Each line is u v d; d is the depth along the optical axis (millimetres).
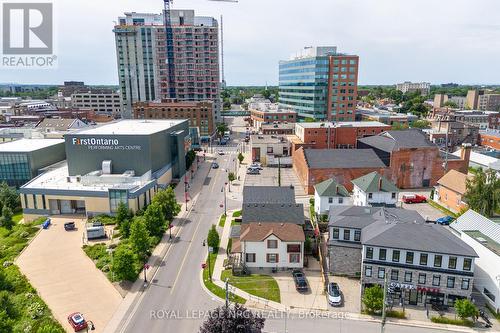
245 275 51031
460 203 72062
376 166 87188
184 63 197375
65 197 76000
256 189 67812
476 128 147375
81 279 50719
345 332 39250
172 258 56531
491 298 43062
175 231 67062
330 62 172250
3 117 192625
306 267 52844
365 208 54812
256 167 111188
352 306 43812
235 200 85062
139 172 88438
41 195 76875
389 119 177625
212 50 196375
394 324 40406
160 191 73375
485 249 44562
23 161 90812
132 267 49219
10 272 51656
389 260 44125
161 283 49469
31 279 50812
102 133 89750
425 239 43781
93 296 46531
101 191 74625
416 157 89000
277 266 52219
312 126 123062
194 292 47250
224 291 47219
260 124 179125
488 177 65312
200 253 58094
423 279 43125
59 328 38750
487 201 62375
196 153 141125
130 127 105812
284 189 67750
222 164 124438
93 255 57375
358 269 49625
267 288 47656
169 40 195000
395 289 44031
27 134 127688
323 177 86188
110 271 52094
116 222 70312
